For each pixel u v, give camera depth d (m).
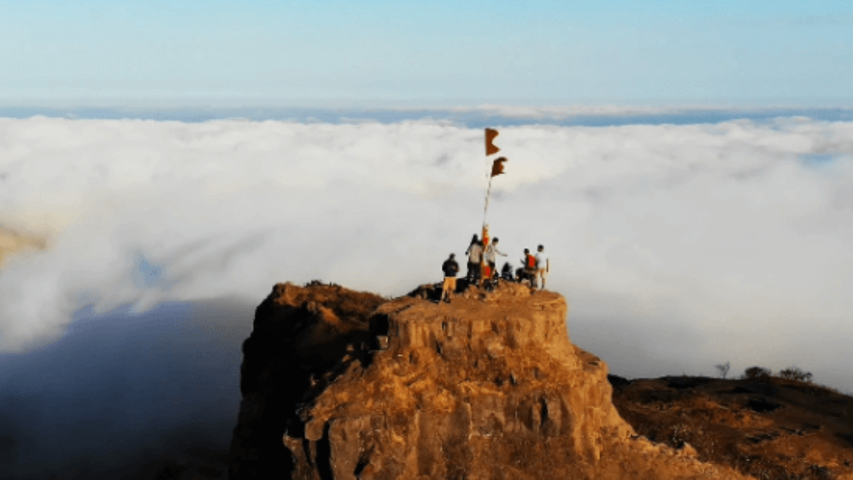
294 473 22.17
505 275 27.25
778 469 28.00
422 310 24.03
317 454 21.72
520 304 24.62
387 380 22.59
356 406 22.00
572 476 22.66
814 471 28.12
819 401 38.25
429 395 22.45
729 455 28.72
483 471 22.20
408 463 21.67
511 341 23.45
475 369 23.05
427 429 22.08
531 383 22.89
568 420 22.75
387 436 21.61
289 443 22.11
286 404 28.92
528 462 22.52
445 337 23.20
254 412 29.77
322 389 22.95
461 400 22.48
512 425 22.70
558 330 24.41
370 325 24.75
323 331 31.92
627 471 23.48
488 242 25.80
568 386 23.09
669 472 23.89
